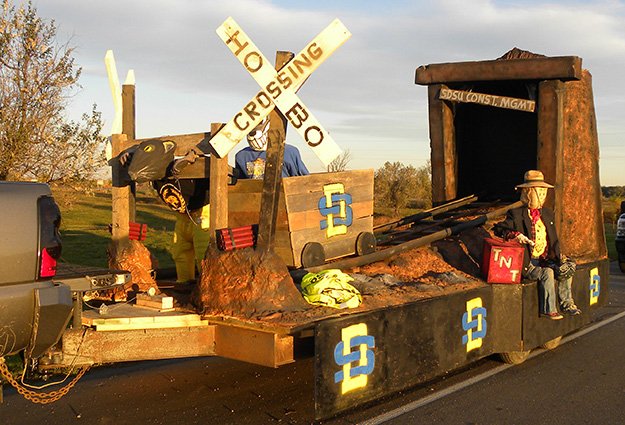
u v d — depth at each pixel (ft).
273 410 18.90
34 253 14.16
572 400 20.03
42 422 18.03
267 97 17.66
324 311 17.11
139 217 86.94
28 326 14.05
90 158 37.47
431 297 19.53
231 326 16.93
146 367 23.58
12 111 35.55
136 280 21.91
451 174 32.99
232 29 17.78
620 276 52.95
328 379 15.62
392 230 29.58
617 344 27.58
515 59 28.43
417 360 18.52
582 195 29.12
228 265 17.63
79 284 15.76
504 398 20.16
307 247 19.79
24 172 36.45
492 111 34.47
